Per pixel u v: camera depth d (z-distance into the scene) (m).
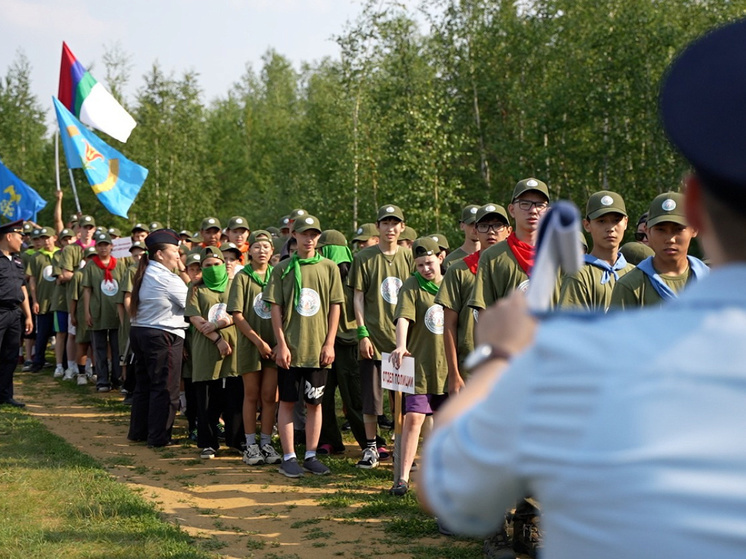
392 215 8.45
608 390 1.07
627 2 24.17
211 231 11.45
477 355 1.32
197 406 8.86
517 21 27.16
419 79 26.34
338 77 29.81
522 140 25.69
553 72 26.28
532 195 5.54
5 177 17.75
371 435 8.31
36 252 15.11
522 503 5.52
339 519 6.54
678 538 1.00
